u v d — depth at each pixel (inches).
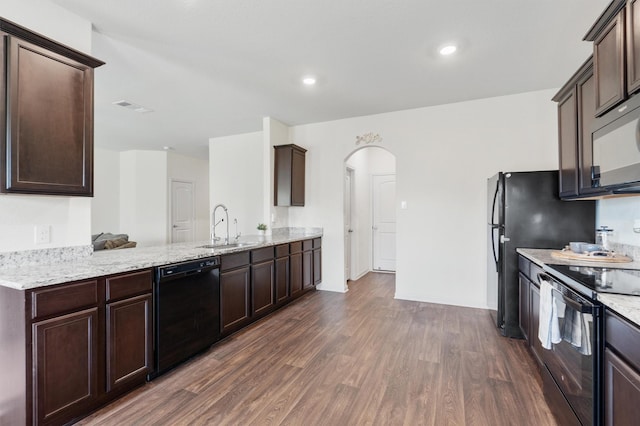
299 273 164.6
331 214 184.2
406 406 75.5
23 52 69.3
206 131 206.5
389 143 166.9
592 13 84.4
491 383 85.3
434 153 157.2
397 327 126.1
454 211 153.7
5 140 66.9
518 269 114.0
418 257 161.0
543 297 71.7
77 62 79.7
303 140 190.1
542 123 138.6
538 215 112.4
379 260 247.8
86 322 70.1
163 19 87.0
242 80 127.0
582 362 55.6
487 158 147.6
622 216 93.4
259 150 208.8
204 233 310.0
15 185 67.7
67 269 73.8
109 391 74.8
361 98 146.6
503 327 118.0
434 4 81.1
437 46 101.3
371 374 90.4
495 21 88.1
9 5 72.6
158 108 160.7
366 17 86.4
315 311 146.6
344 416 71.9
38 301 62.1
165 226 270.8
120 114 170.1
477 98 147.4
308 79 126.0
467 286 151.9
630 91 61.0
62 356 65.8
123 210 270.5
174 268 91.4
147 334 83.9
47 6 79.0
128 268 78.8
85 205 89.4
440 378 87.9
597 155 77.0
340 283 182.2
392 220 243.4
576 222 109.5
